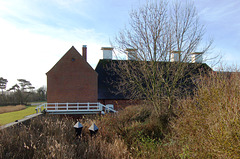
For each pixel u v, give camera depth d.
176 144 6.64
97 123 10.11
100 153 6.23
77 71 21.52
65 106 20.92
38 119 10.61
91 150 6.30
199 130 5.59
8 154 5.43
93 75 21.69
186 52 11.23
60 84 21.16
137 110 13.07
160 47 11.42
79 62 21.64
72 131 8.83
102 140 7.54
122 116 12.02
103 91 21.97
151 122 10.24
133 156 6.35
